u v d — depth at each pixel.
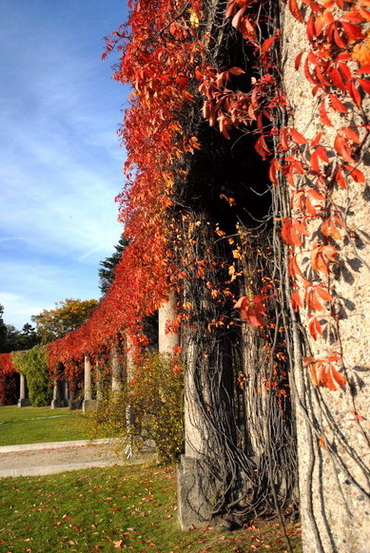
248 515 4.93
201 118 4.12
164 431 7.55
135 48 3.93
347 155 1.77
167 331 6.11
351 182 1.83
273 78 2.57
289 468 4.98
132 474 7.57
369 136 1.78
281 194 2.51
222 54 3.66
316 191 1.92
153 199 5.61
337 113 1.89
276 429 5.07
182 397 7.31
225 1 3.50
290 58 2.19
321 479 1.89
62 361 22.59
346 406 1.80
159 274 6.15
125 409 7.81
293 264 2.02
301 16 2.07
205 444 5.09
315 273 1.95
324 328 1.89
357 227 1.80
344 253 1.83
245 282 5.43
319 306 1.87
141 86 3.83
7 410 27.14
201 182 5.11
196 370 5.28
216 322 5.32
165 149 4.54
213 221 5.63
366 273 1.76
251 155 4.73
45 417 20.17
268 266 5.20
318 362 1.86
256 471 5.04
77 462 9.13
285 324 2.36
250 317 2.35
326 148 1.92
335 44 1.87
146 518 5.46
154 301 6.93
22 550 4.89
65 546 4.88
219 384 5.23
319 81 1.92
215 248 5.58
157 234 5.88
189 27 3.83
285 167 2.12
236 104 2.82
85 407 19.36
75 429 14.96
